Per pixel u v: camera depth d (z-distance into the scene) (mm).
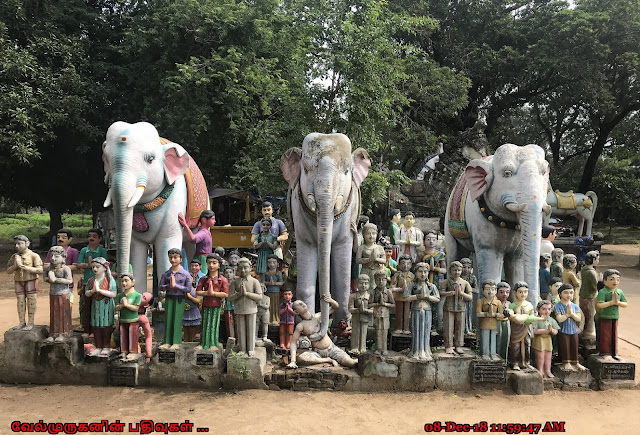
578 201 20969
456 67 22422
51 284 6016
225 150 17531
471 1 22531
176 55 16922
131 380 5855
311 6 13062
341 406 5367
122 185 6102
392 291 6508
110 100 18141
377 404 5434
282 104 15367
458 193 7719
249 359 5824
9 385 5930
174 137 15805
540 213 6344
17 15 15500
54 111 15430
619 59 20812
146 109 16656
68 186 20906
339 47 12484
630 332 8969
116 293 6113
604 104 21312
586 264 6918
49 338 5984
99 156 19016
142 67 17391
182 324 6414
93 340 6391
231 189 17328
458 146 20078
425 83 19766
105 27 18406
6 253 21344
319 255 6211
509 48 20938
